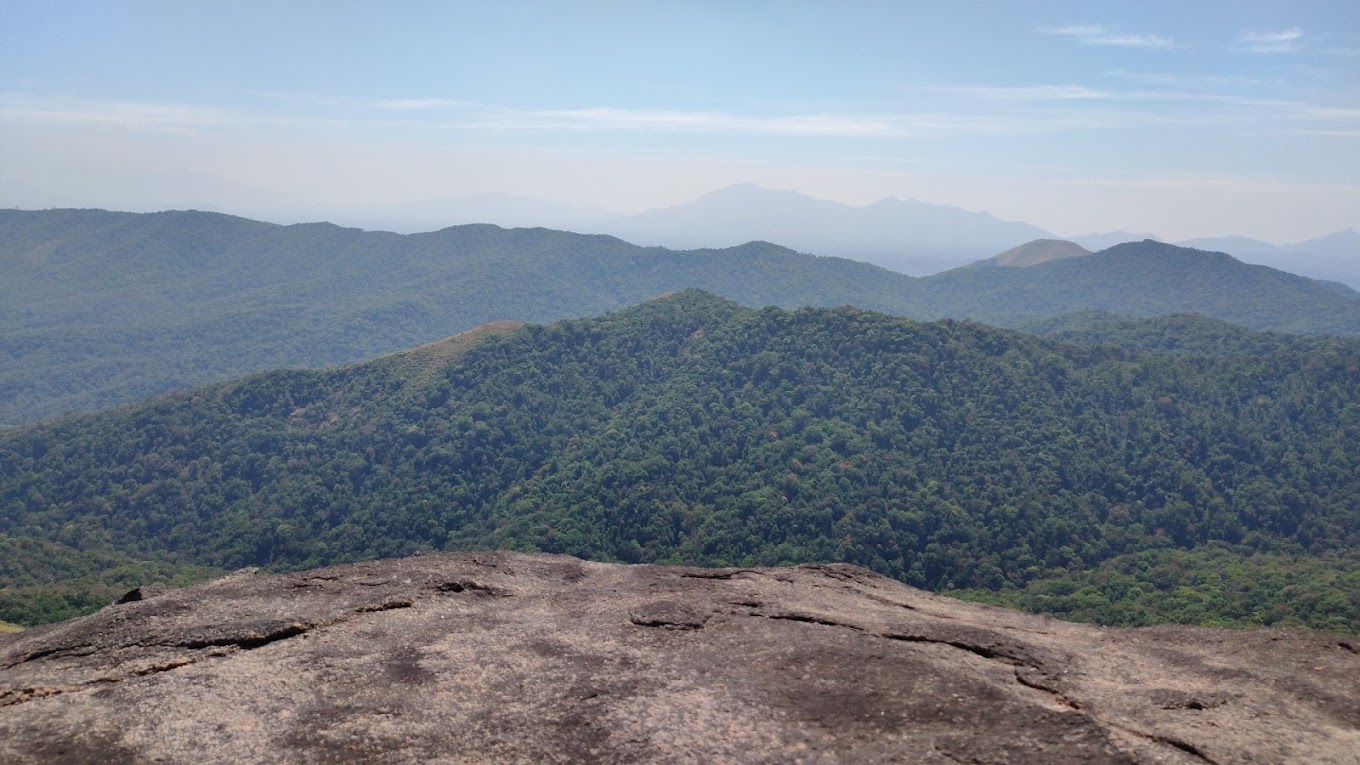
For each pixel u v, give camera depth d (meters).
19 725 7.42
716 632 9.55
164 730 7.29
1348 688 8.12
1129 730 7.30
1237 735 7.20
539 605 10.62
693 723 7.42
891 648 9.02
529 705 7.80
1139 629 10.29
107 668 8.56
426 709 7.71
